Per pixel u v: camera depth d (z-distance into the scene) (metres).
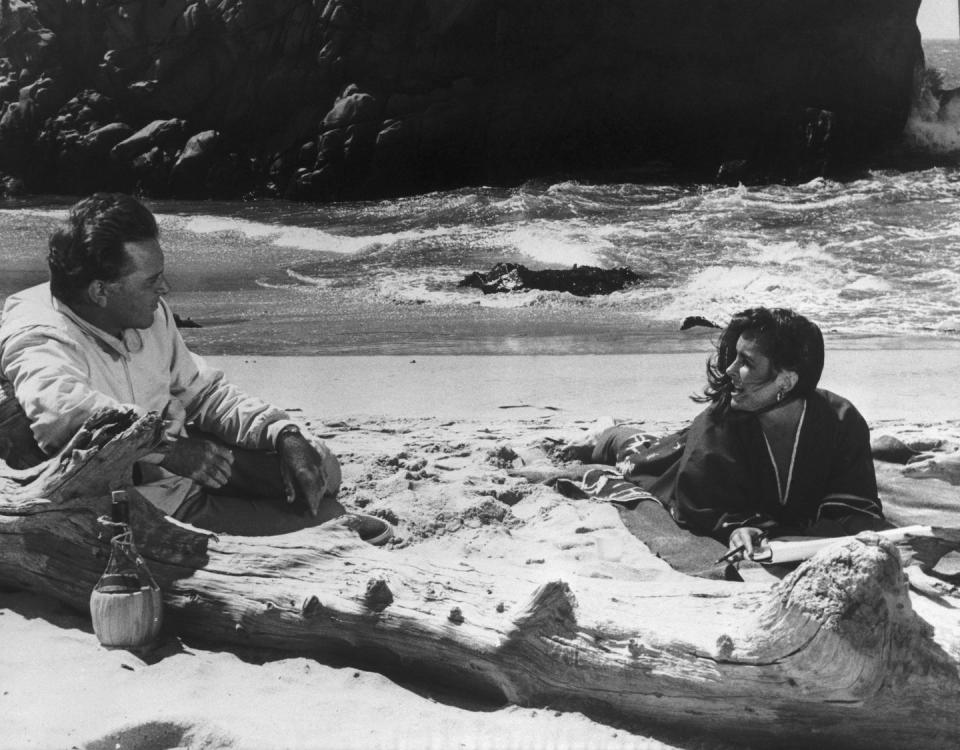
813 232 19.47
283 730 3.10
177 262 19.50
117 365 4.16
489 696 3.40
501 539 4.72
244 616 3.70
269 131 29.58
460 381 9.13
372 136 28.38
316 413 7.76
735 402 4.50
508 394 8.49
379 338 12.02
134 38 30.38
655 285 15.77
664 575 4.24
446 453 6.21
